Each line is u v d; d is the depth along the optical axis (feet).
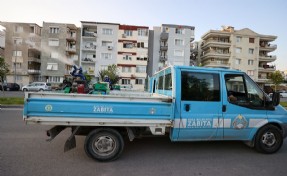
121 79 153.38
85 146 14.21
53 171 12.82
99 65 152.05
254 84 16.81
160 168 13.80
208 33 165.07
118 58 153.28
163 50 161.58
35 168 13.17
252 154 16.92
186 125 15.15
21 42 146.51
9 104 44.39
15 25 146.30
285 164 14.98
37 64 159.22
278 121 16.90
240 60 166.30
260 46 171.94
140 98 14.20
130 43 154.51
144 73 154.61
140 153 16.61
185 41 160.25
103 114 13.84
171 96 15.51
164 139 20.61
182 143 19.49
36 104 13.06
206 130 15.60
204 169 13.84
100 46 152.15
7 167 13.20
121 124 14.06
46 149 16.89
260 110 16.66
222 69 16.10
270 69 170.19
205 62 174.40
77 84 18.75
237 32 165.37
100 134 14.29
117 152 14.55
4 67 53.72
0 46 160.76
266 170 13.87
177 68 15.26
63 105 13.33
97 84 20.22
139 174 12.80
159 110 14.51
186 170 13.61
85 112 13.60
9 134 21.25
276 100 16.21
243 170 13.80
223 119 15.79
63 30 150.00
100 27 152.35
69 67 155.33
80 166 13.70
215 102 15.71
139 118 14.28
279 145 17.04
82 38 151.94
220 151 17.51
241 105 16.22
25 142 18.65
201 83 15.58
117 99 13.94
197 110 15.37
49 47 148.97
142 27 155.22
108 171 13.09
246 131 16.44
